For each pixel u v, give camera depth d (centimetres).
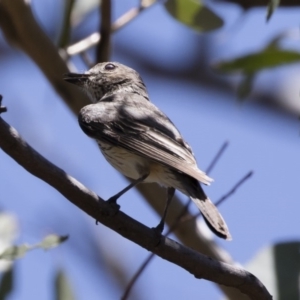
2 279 1039
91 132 1071
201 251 1118
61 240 877
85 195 803
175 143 1012
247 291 872
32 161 765
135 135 1031
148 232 834
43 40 1188
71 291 1084
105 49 1239
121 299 933
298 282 953
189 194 926
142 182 1046
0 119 742
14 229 1050
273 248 970
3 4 1188
